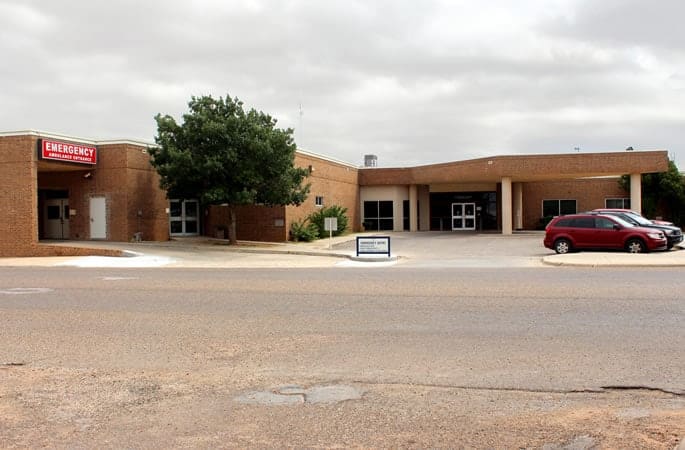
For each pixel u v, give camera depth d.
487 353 8.13
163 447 5.24
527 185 47.66
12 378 7.39
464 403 6.23
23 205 28.33
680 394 6.42
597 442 5.18
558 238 25.38
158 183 32.84
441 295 13.12
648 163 35.78
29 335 9.66
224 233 35.69
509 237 36.59
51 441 5.41
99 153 31.16
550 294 12.92
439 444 5.19
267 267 22.20
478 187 47.28
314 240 36.06
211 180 28.72
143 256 25.92
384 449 5.11
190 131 28.52
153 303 12.64
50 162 28.80
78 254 27.72
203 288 14.98
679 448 4.91
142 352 8.54
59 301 13.03
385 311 11.29
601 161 36.31
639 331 9.19
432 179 43.78
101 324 10.47
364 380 7.09
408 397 6.46
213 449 5.18
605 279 15.59
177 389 6.88
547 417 5.80
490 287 14.30
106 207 31.03
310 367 7.66
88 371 7.65
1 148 28.53
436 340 8.92
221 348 8.71
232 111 29.70
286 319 10.70
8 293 14.36
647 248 23.72
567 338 8.85
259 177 28.78
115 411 6.19
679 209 45.53
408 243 33.94
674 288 13.53
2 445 5.32
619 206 46.12
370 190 47.72
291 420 5.84
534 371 7.29
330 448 5.15
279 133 29.16
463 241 34.47
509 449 5.07
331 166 41.69
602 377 7.00
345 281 16.23
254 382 7.10
